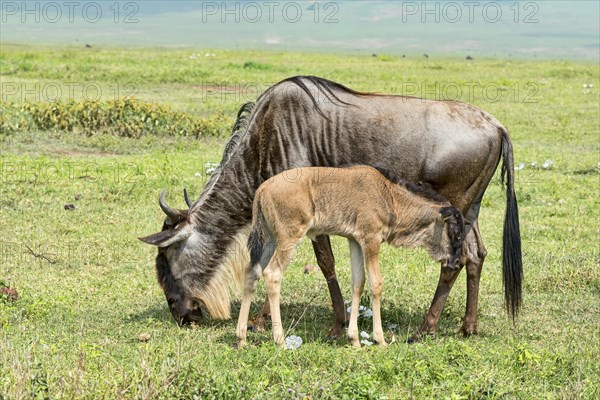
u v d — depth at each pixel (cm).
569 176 1477
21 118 1688
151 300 885
